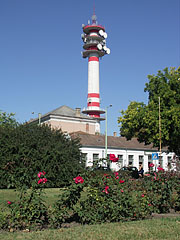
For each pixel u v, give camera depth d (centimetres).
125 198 831
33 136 2114
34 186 761
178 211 991
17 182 800
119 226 748
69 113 6225
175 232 687
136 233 675
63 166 2053
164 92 3133
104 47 7019
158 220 833
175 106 3012
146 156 5347
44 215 759
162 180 967
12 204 739
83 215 791
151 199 938
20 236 649
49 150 2044
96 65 6969
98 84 6962
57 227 759
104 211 800
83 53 7050
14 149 1983
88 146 4744
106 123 4506
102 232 683
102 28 7162
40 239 621
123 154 5097
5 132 2073
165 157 5581
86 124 6238
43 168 1972
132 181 985
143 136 3250
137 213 857
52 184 2003
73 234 664
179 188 984
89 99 6862
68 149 2248
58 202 775
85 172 844
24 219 727
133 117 3177
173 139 3027
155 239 629
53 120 5956
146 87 3347
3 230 720
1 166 1912
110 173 884
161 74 3281
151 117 3036
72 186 792
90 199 811
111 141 5172
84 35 7225
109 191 824
